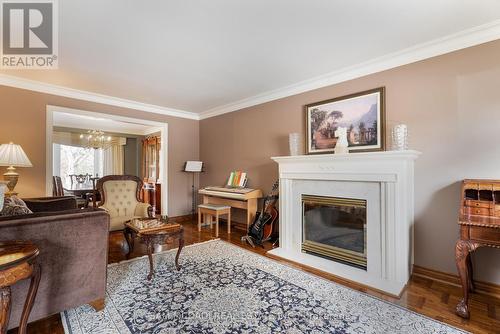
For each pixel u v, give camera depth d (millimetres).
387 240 2348
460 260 1795
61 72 3086
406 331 1603
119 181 3758
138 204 3719
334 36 2270
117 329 1613
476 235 1746
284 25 2092
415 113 2514
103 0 1753
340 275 2430
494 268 2098
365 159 2475
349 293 2090
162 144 5004
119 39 2303
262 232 3424
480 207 1961
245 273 2480
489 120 2121
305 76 3260
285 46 2451
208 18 1981
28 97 3430
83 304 1738
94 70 3029
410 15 1950
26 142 3406
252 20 2016
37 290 1389
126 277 2383
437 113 2385
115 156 7500
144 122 4672
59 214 1692
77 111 3885
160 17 1965
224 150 4848
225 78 3322
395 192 2295
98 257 1804
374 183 2459
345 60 2775
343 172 2654
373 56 2682
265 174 4078
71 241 1672
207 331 1595
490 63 2123
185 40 2328
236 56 2670
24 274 1206
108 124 6348
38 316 1537
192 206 5344
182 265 2688
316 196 2926
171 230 2516
